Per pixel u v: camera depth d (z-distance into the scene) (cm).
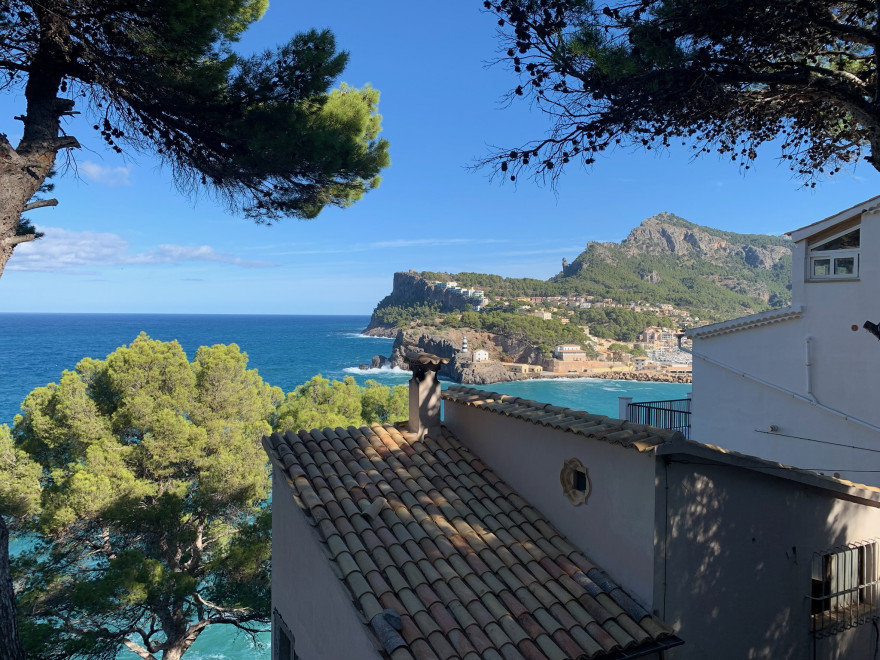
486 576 660
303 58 836
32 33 673
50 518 1475
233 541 1655
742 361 1412
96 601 1265
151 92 770
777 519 703
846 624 751
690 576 628
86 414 1795
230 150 846
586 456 706
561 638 584
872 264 1161
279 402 2247
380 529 723
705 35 587
